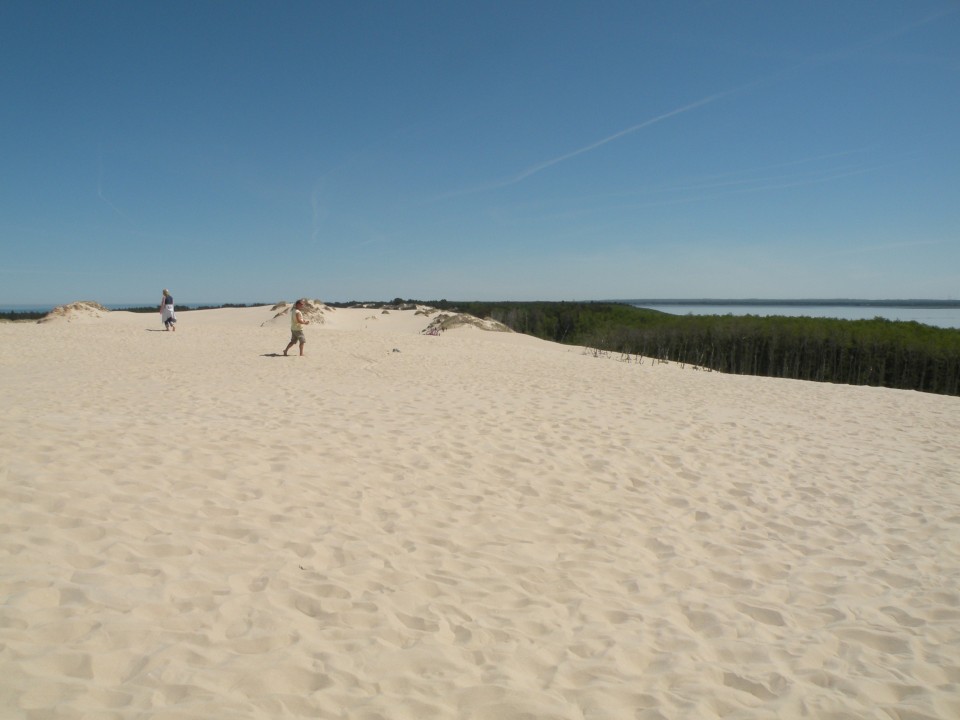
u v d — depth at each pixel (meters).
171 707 2.66
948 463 8.44
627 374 16.81
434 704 2.93
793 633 3.94
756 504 6.43
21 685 2.66
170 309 25.80
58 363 14.12
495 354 20.75
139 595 3.59
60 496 4.80
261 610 3.61
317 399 10.42
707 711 3.06
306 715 2.74
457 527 5.27
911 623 4.12
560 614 3.99
